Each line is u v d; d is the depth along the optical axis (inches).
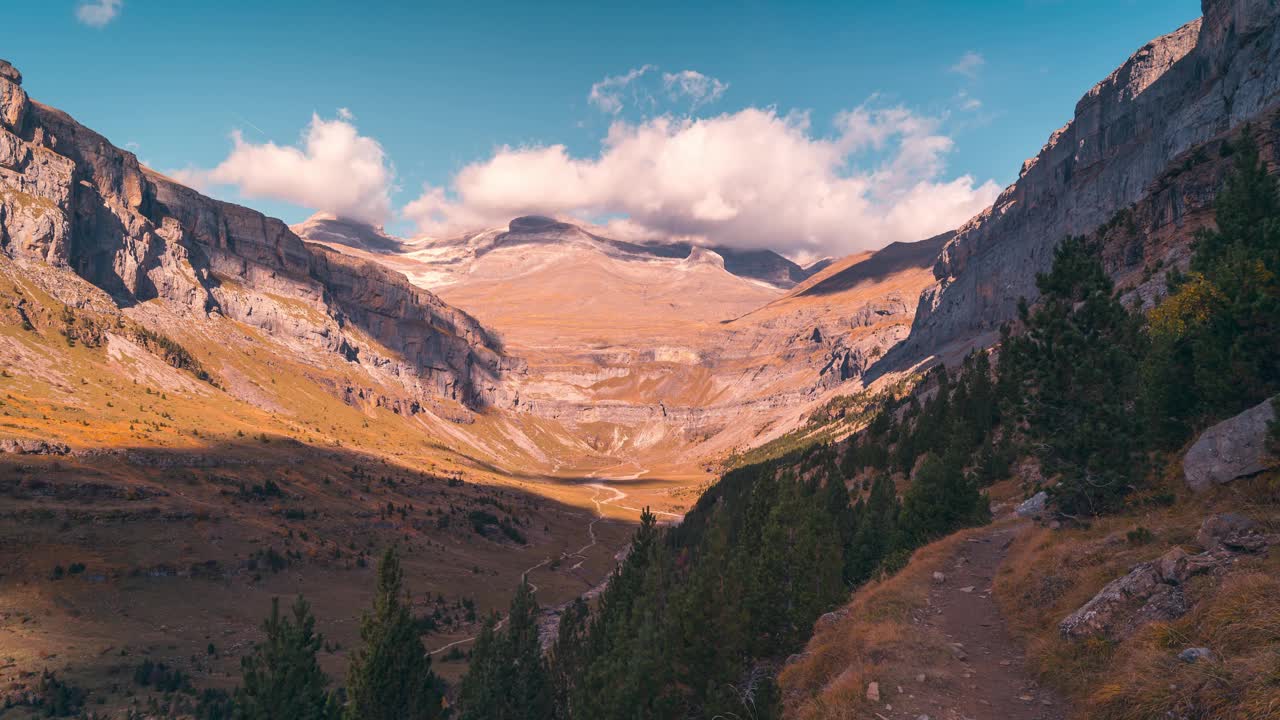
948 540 1375.5
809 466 6599.4
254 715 1568.7
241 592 6136.8
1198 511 845.8
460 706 2039.9
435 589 7116.1
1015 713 634.2
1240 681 448.1
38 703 3735.2
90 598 5319.9
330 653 5073.8
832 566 1449.3
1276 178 1284.4
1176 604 623.8
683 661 1206.9
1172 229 4220.0
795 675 1015.6
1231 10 6909.5
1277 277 983.0
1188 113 7701.8
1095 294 1149.7
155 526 6604.3
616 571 2379.4
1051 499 1171.9
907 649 820.6
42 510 6112.2
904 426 4776.1
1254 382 1000.2
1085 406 1127.0
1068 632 729.0
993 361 5802.2
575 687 2124.8
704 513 6889.8
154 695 4057.6
